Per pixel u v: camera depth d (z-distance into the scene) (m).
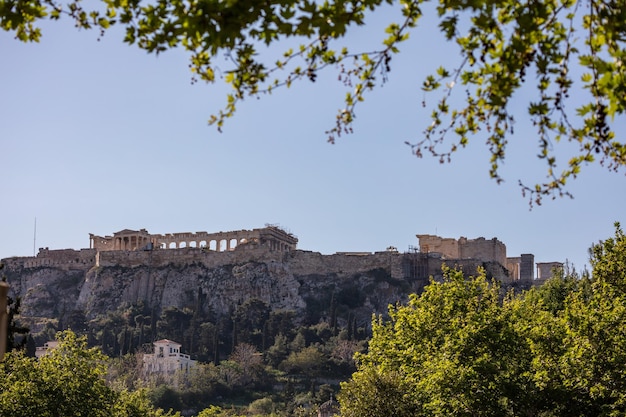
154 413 77.81
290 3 14.14
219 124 16.94
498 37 15.49
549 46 15.08
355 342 184.00
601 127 14.70
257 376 172.50
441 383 47.16
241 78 15.99
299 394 162.62
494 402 47.12
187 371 176.12
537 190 16.55
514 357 49.19
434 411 49.94
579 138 15.57
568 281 80.56
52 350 66.56
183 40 15.58
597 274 50.47
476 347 49.03
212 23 14.21
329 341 192.00
